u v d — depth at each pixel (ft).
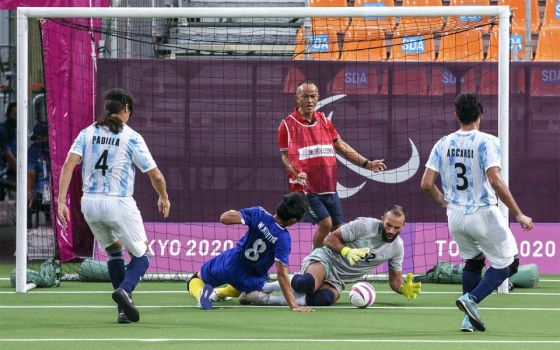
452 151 73.97
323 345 67.87
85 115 125.18
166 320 81.87
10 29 167.32
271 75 122.62
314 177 105.09
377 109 122.31
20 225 103.04
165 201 79.61
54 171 124.98
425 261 120.98
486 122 122.01
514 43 149.38
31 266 129.49
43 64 124.06
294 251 119.44
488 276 73.46
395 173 122.42
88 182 78.02
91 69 124.98
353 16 104.12
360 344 68.44
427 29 140.97
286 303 92.73
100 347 66.64
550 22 154.10
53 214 126.00
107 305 92.58
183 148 122.72
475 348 66.74
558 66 122.01
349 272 93.66
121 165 77.77
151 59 122.72
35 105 148.87
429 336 72.79
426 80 122.31
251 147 122.83
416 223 121.70
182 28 148.56
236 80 122.62
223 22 149.79
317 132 105.50
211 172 122.72
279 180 122.62
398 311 88.79
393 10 104.37
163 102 122.72
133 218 78.13
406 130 122.42
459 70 122.11
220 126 122.72
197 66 122.83
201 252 121.29
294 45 144.77
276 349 65.87
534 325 79.56
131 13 104.12
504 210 102.89
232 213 87.92
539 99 122.11
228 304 93.66
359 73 122.31
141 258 79.56
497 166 72.02
